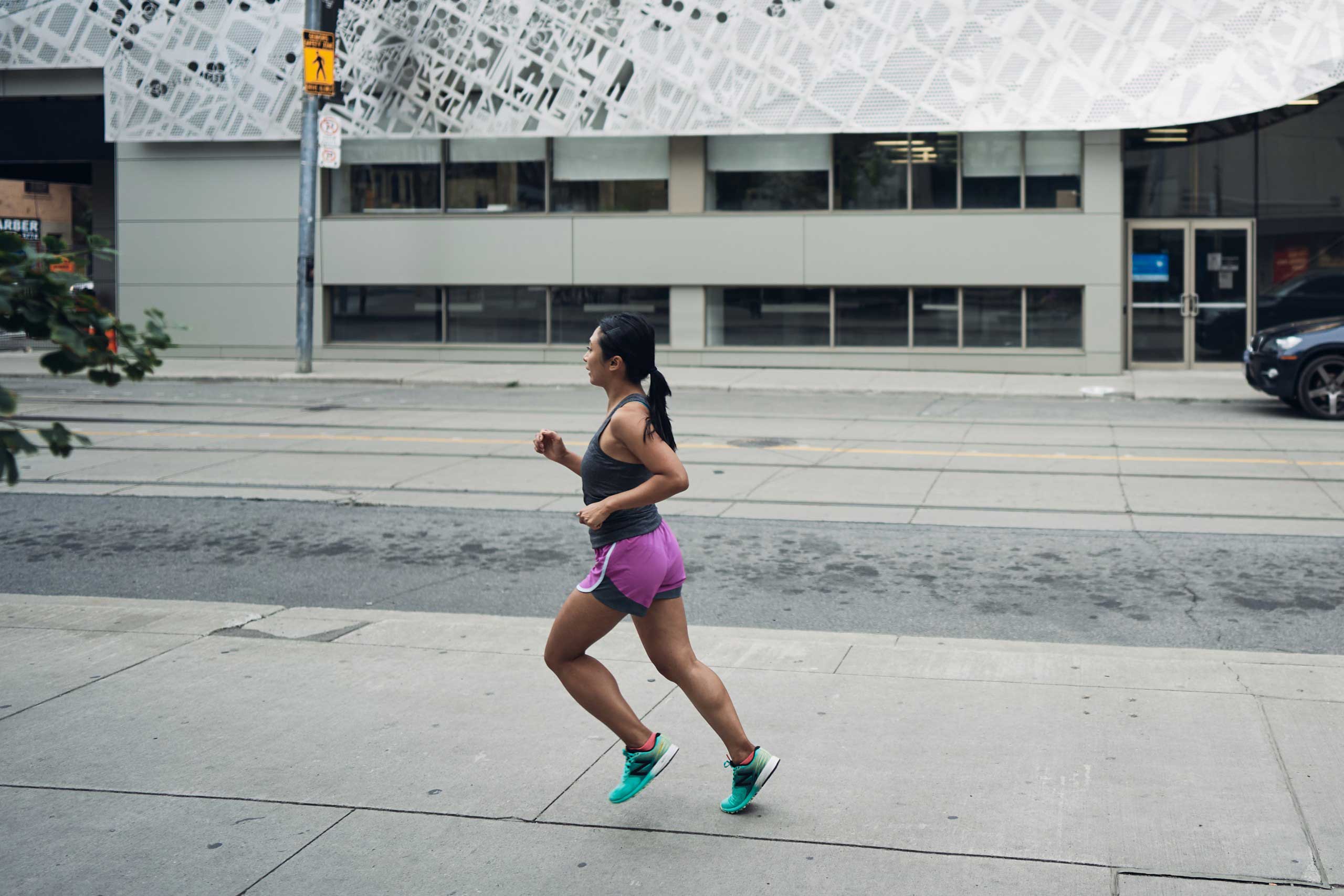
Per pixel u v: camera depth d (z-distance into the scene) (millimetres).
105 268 30828
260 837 4199
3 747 4988
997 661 6078
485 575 8383
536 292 23781
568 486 11555
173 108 24188
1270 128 21641
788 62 21797
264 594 7914
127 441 14297
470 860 4035
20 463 12750
